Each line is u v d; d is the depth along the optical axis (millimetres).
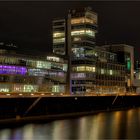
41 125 99188
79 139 76188
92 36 197625
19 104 119625
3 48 146500
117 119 119625
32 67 161750
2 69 145125
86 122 109125
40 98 128625
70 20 197500
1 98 112375
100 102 171375
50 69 174250
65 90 186750
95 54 199625
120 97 192875
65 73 188125
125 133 85562
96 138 77438
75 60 193125
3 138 76188
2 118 112125
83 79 190000
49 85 172875
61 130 89375
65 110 142750
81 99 154625
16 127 93688
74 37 195125
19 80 154000
